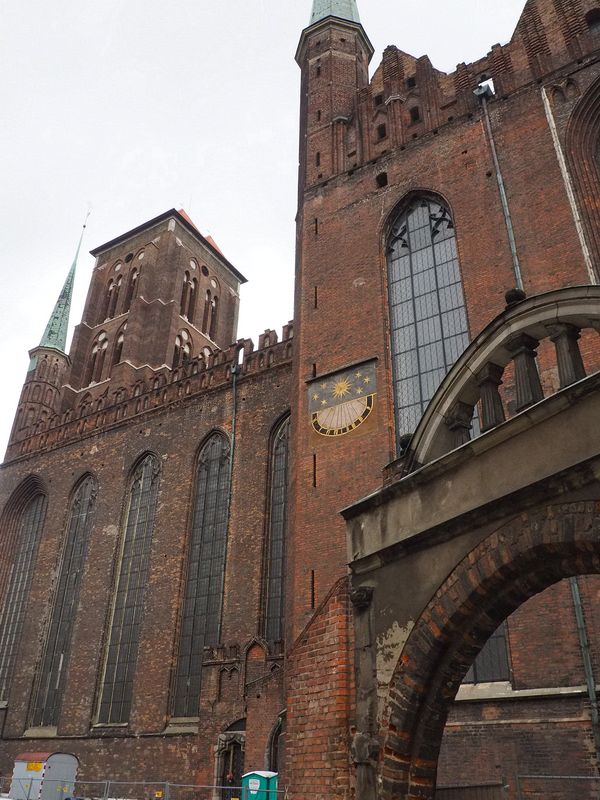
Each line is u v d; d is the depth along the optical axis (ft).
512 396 69.31
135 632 114.52
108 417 144.66
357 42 124.06
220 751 88.07
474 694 60.34
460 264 83.10
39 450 154.81
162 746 99.25
